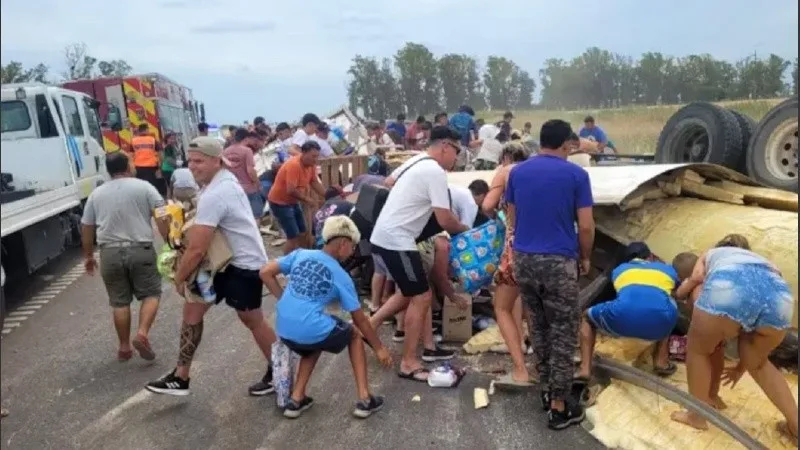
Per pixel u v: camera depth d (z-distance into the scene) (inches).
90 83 713.6
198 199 180.1
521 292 181.3
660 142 317.7
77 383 204.5
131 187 212.1
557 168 169.5
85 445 167.5
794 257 187.6
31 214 286.4
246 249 182.9
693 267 187.5
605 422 168.7
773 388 157.8
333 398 190.4
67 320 270.1
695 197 237.8
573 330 170.4
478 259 207.0
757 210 212.5
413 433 170.2
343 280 172.4
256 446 165.6
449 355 215.5
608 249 237.5
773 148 260.1
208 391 196.4
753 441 148.9
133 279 216.1
